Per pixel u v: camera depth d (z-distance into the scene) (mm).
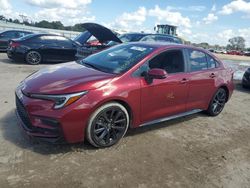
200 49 5586
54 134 3605
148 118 4559
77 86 3701
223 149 4602
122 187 3260
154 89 4449
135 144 4355
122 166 3688
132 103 4191
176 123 5531
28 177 3256
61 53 12133
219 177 3725
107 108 3936
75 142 3787
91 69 4410
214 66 5875
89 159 3764
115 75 4117
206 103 5777
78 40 13000
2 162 3490
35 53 11594
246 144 4930
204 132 5238
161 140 4629
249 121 6242
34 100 3639
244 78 10164
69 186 3172
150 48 4762
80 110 3635
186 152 4316
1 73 9078
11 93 6555
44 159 3648
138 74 4297
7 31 15789
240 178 3771
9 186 3072
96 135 3939
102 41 10320
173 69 4859
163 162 3920
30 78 4242
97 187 3209
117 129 4176
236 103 7793
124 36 11695
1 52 15766
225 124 5840
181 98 5023
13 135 4207
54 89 3660
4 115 5004
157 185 3377
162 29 25109
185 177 3621
